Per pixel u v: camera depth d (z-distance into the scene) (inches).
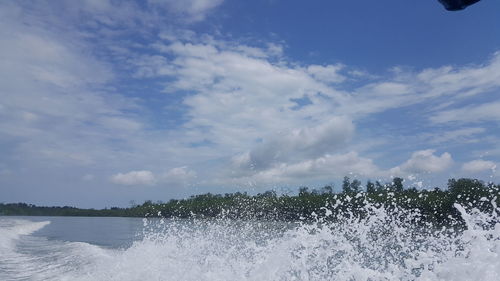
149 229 588.1
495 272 201.2
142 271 381.4
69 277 406.9
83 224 2033.7
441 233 354.0
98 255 538.3
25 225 1503.4
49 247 738.2
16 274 443.8
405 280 260.8
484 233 215.9
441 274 217.2
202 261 394.6
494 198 270.7
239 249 449.4
